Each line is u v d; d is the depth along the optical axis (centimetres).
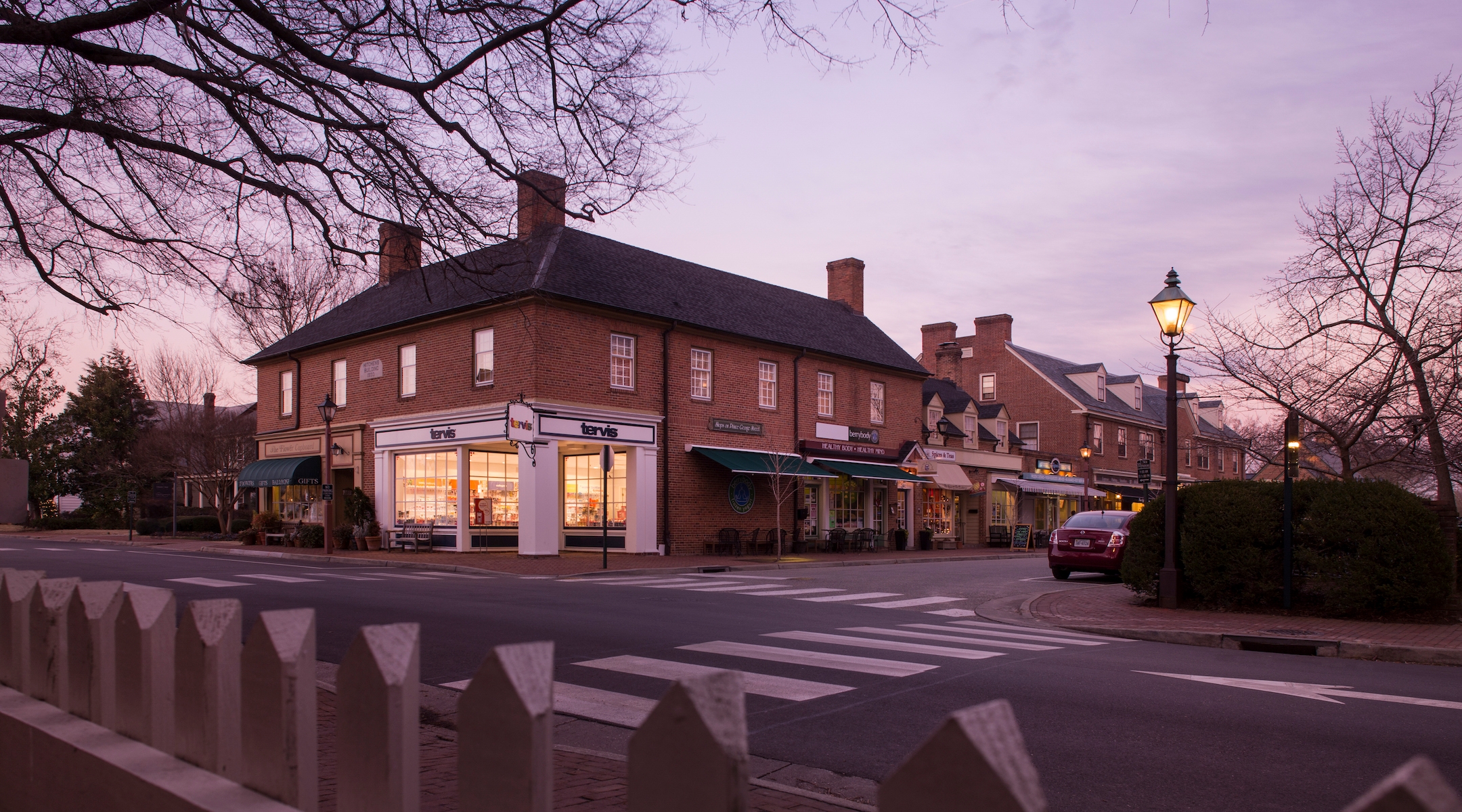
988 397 4916
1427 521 1234
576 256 2625
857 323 3688
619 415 2514
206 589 1473
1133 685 781
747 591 1630
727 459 2717
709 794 116
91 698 256
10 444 4662
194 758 214
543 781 138
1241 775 533
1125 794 501
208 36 741
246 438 3897
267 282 916
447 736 592
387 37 816
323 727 598
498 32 829
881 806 104
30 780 254
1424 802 75
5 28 677
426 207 861
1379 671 905
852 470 3166
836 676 804
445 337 2603
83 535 4041
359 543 2703
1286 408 1477
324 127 842
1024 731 624
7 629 309
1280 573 1334
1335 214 1434
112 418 4922
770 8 771
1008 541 3950
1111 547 1962
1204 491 1408
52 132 825
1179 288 1380
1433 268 1365
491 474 2628
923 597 1593
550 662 150
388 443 2753
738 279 3309
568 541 2706
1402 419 1459
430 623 1090
